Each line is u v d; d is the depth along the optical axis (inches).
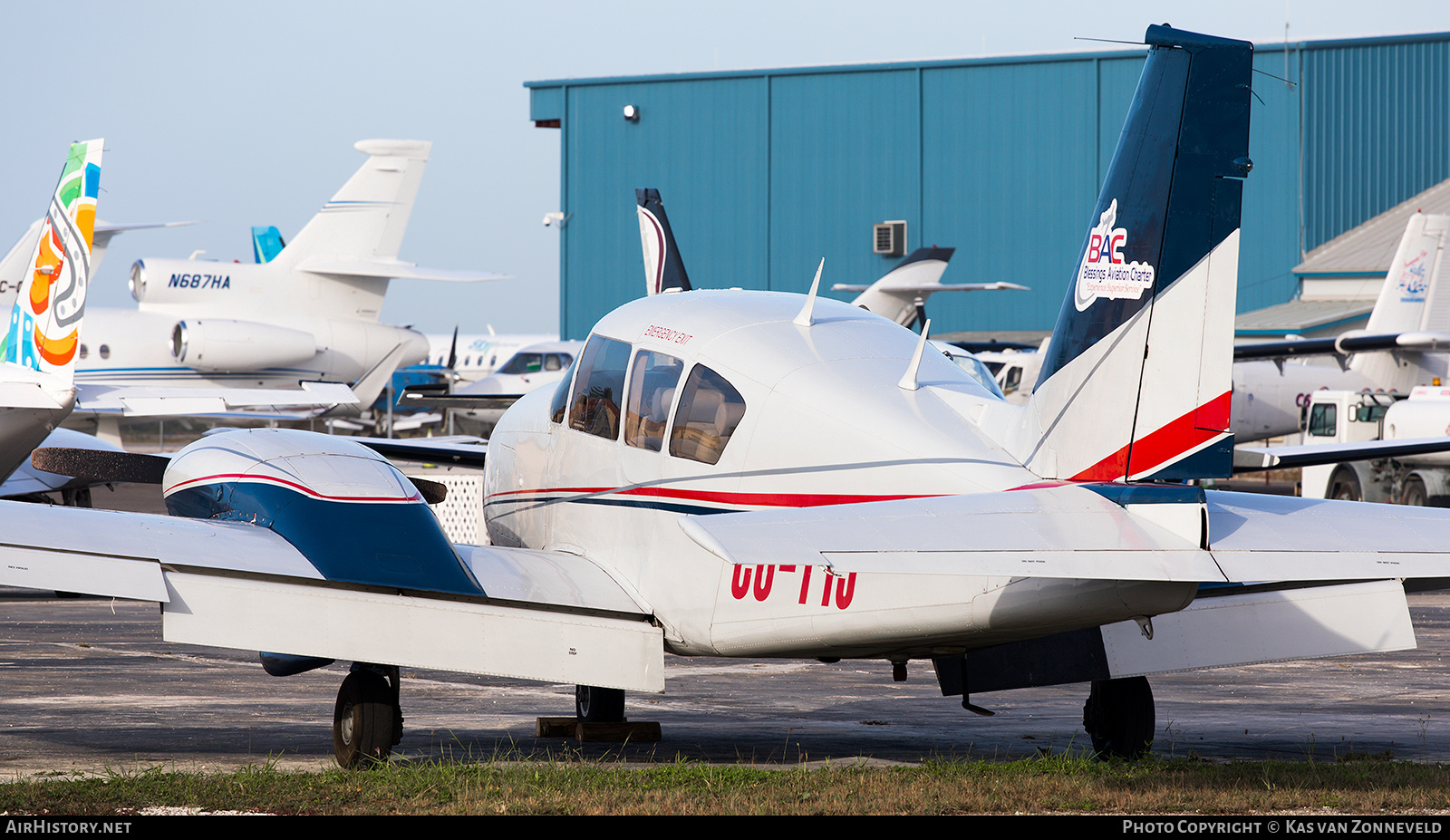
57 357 2610.7
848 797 943.0
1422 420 4311.0
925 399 1034.7
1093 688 1184.2
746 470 1055.0
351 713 1086.4
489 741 1309.1
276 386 5324.8
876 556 738.2
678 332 1144.8
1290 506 924.6
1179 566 780.0
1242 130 894.4
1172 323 894.4
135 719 1389.0
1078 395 927.0
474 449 1621.6
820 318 1133.7
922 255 4077.3
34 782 996.6
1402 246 5669.3
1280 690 1679.4
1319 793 961.5
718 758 1219.9
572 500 1203.2
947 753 1246.3
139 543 964.6
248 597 960.9
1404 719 1462.8
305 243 5511.8
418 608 1002.7
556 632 1035.9
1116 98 7810.0
